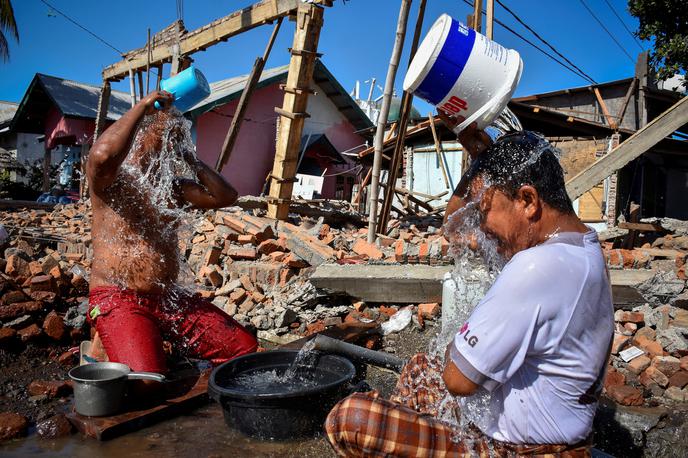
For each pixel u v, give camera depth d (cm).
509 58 199
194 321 330
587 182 627
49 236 821
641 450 309
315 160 1986
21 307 427
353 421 176
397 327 455
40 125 2264
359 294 492
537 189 164
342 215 910
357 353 316
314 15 718
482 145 207
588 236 165
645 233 751
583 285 154
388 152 1630
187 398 306
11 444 267
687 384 349
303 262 576
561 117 1261
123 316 304
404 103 698
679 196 1577
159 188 330
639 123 1530
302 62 729
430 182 1525
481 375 158
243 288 566
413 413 179
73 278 511
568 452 163
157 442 270
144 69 1239
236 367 308
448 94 199
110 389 279
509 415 165
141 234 315
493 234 177
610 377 355
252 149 1823
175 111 335
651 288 427
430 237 646
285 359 326
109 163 288
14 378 360
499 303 156
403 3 604
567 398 159
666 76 1406
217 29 933
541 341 155
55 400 327
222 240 661
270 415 266
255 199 822
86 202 1201
